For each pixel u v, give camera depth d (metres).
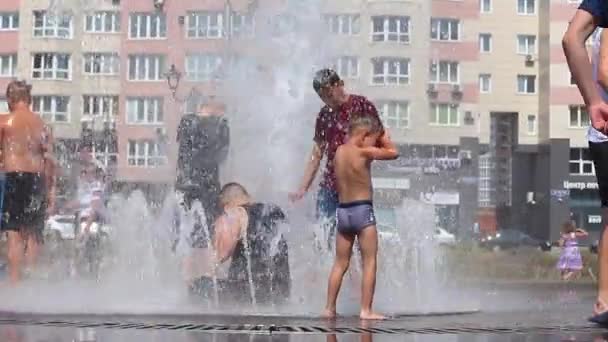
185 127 10.00
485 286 12.38
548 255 26.41
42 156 9.69
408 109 42.12
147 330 4.80
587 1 4.90
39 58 51.31
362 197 6.32
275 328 5.00
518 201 65.25
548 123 64.81
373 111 8.09
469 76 58.72
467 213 56.78
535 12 65.75
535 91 65.94
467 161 57.44
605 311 5.52
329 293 6.38
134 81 39.16
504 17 65.50
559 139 64.44
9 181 9.46
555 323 5.52
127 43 38.94
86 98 41.78
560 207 63.81
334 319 5.91
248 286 7.33
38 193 9.61
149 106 39.19
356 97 8.10
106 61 40.44
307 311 6.80
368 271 6.23
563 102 64.44
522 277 18.94
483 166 65.12
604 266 5.78
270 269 7.39
